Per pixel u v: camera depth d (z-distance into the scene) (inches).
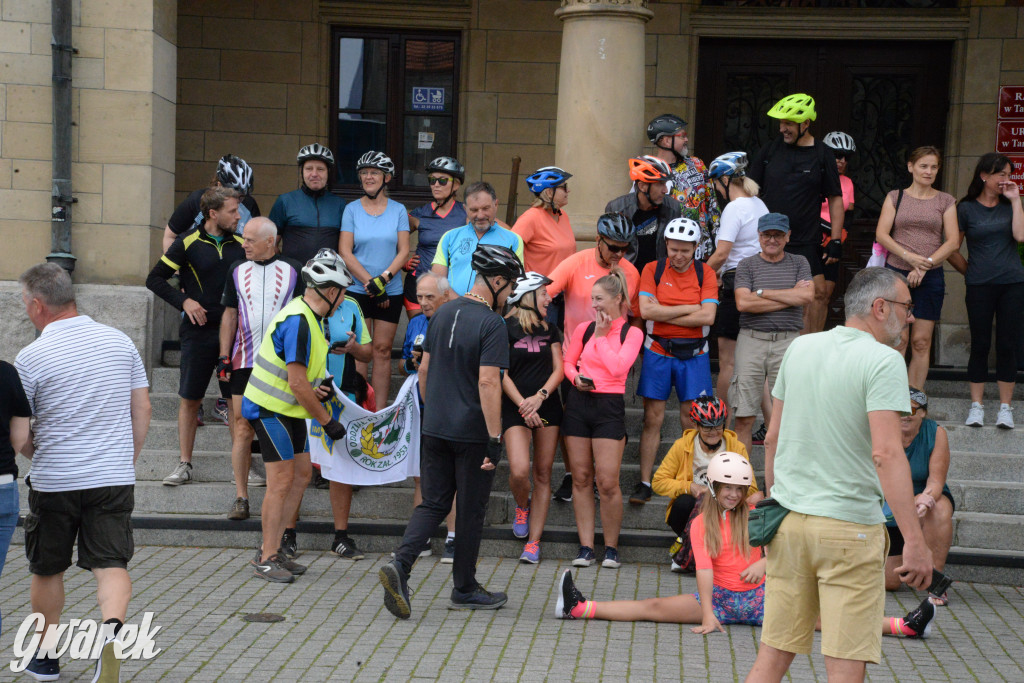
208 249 274.1
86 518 174.2
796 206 296.0
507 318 251.9
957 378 329.7
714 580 214.2
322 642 199.2
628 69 317.4
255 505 279.3
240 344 256.5
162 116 329.7
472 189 268.4
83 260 321.7
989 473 285.6
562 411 263.1
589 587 240.2
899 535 239.3
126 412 179.5
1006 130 377.7
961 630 216.5
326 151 294.8
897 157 394.6
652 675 184.7
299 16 399.9
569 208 321.7
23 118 318.0
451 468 219.8
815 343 150.0
